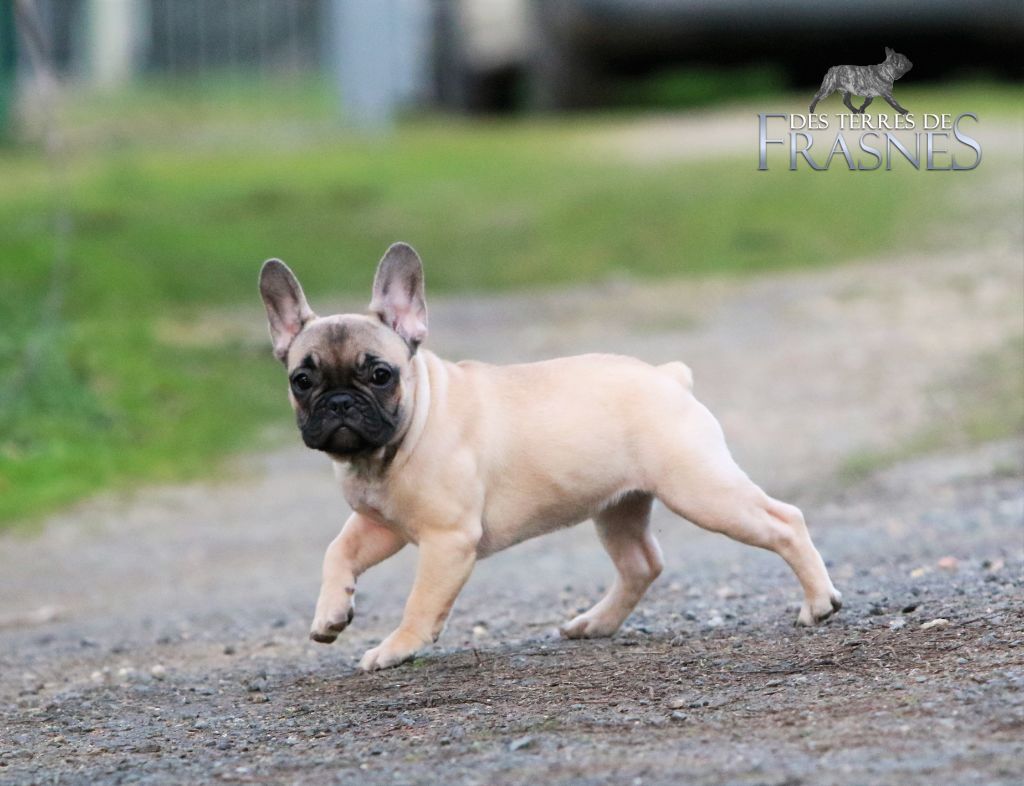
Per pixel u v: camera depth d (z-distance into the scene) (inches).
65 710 305.4
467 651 315.9
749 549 419.2
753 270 1013.8
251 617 399.9
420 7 2162.9
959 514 423.2
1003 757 199.2
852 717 227.9
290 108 1931.6
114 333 821.2
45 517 563.2
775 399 674.8
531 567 434.3
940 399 629.9
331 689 294.5
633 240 1106.1
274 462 644.1
